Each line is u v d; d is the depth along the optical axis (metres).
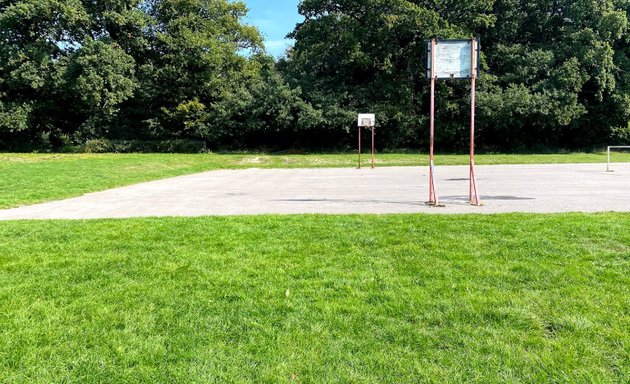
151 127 39.09
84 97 32.81
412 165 25.78
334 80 40.50
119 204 10.31
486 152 38.84
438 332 3.39
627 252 5.13
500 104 34.50
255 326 3.52
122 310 3.82
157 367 2.96
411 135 38.16
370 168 24.06
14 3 34.91
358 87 38.50
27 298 4.07
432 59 9.18
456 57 9.12
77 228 7.02
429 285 4.28
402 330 3.42
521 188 12.57
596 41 35.88
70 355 3.10
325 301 3.96
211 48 37.09
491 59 40.06
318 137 39.38
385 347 3.18
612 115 38.09
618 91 37.25
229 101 37.72
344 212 8.53
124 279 4.57
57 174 17.78
